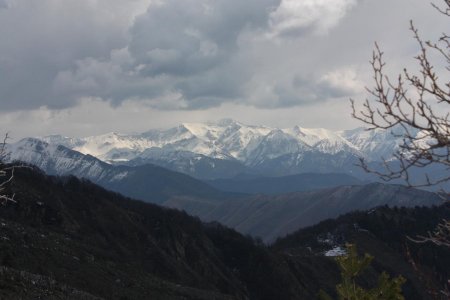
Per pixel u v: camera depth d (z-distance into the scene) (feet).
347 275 35.88
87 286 219.61
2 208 308.19
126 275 265.75
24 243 235.61
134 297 229.04
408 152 26.12
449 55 26.78
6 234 235.61
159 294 254.47
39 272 208.74
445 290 26.99
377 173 27.07
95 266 256.32
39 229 294.05
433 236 26.14
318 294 36.22
